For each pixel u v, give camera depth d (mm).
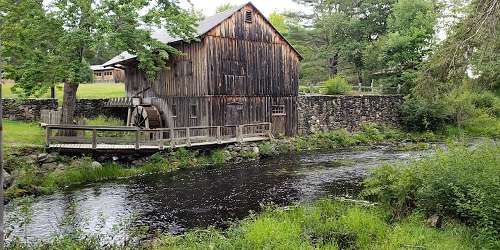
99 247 8570
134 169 17953
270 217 10883
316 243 8828
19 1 18109
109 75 50625
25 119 25578
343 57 46906
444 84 11867
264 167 19578
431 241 8133
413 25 36312
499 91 33688
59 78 18656
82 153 17578
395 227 8984
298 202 12922
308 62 49500
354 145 27641
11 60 19344
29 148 16625
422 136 30812
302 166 19641
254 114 26062
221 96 24312
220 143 21875
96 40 18109
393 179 10914
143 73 28859
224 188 15320
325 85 36500
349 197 12812
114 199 13836
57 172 16219
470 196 8758
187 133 20641
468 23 10711
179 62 25562
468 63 11055
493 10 10000
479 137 29328
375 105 32844
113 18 19531
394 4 40688
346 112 31219
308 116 29172
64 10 18422
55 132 21312
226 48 24531
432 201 9461
